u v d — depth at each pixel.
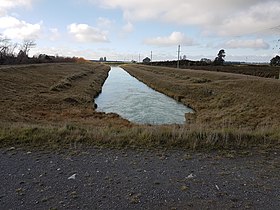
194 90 31.31
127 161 6.33
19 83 27.08
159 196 4.73
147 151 7.03
